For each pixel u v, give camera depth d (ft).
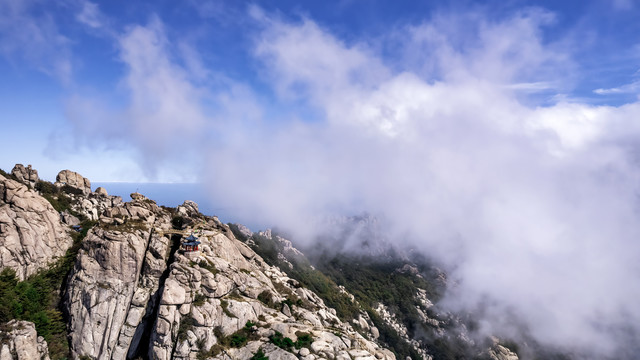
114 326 244.22
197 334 239.91
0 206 271.08
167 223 337.11
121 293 253.85
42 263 279.90
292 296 344.69
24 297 248.11
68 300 254.47
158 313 240.73
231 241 366.84
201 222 361.51
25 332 217.97
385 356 289.94
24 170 374.84
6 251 258.37
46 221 294.66
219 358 234.38
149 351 237.86
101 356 237.25
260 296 304.91
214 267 281.74
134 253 263.49
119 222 287.69
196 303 252.62
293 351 245.04
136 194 355.77
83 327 241.55
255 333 257.96
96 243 264.11
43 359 221.46
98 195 457.27
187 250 278.67
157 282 268.00
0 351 203.10
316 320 310.65
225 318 255.50
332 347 256.93
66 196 400.67
